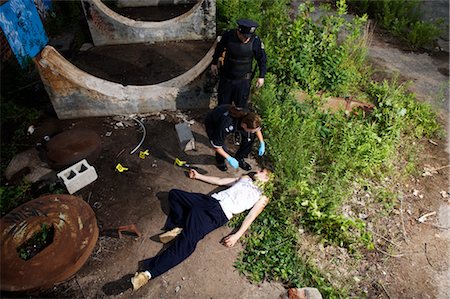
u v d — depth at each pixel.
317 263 3.66
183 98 5.32
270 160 4.75
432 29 7.51
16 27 6.25
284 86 5.75
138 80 6.42
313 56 6.04
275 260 3.58
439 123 5.49
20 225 3.63
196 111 5.51
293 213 4.02
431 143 5.20
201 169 4.65
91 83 4.99
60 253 3.40
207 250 3.69
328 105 5.62
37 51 6.95
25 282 3.19
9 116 5.26
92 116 5.36
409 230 4.05
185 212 3.88
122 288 3.39
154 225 3.95
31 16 6.71
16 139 4.97
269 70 6.01
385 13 8.28
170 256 3.44
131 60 6.96
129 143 4.97
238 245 3.75
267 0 8.30
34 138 5.04
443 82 6.43
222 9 7.69
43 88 6.02
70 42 7.39
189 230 3.59
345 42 6.48
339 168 4.48
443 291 3.50
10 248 3.44
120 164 4.65
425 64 6.98
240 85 4.49
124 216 4.04
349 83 6.00
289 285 3.44
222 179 4.33
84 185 4.33
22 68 6.24
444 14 8.81
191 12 7.21
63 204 3.83
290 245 3.76
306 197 4.11
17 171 4.52
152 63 6.88
